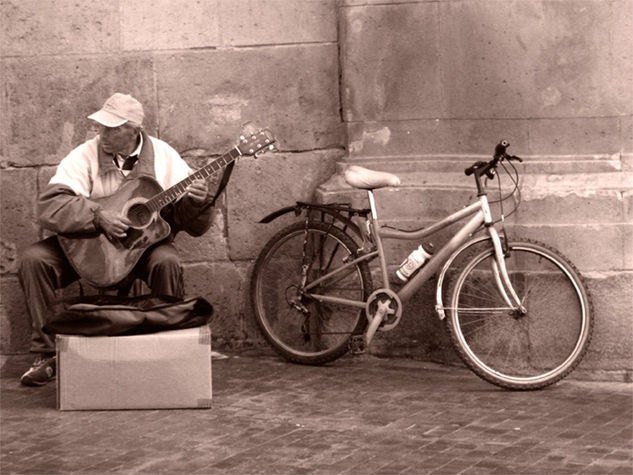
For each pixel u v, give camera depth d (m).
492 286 7.35
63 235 7.11
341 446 6.09
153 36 7.89
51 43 7.86
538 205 7.32
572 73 7.34
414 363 7.72
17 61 7.87
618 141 7.34
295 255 7.88
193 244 8.04
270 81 7.96
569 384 7.25
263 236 8.04
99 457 5.97
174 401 6.72
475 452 5.98
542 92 7.40
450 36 7.62
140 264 7.20
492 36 7.46
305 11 7.93
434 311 7.65
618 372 7.30
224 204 8.02
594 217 7.27
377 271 7.71
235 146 7.25
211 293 8.07
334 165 8.03
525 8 7.37
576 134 7.38
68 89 7.89
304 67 7.96
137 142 7.24
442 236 7.55
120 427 6.43
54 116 7.91
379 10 7.77
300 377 7.40
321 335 7.75
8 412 6.73
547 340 7.30
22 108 7.90
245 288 8.06
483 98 7.54
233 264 8.06
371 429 6.36
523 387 7.06
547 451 5.98
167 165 7.29
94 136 7.92
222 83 7.95
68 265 7.23
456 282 7.14
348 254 7.60
